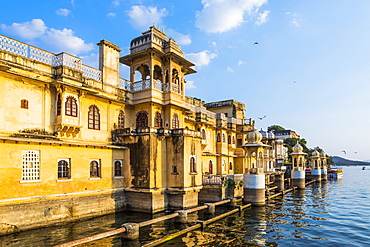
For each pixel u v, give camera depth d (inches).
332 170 3036.4
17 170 647.1
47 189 706.2
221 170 1576.0
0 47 676.1
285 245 629.3
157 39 1085.1
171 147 957.2
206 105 2031.3
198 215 870.4
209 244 614.5
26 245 554.9
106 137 939.3
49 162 718.5
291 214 956.6
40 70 759.7
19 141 647.1
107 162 893.2
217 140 1631.4
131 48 1108.5
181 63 1179.3
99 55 973.2
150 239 620.4
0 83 665.0
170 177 946.7
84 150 820.0
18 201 636.7
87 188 815.7
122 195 922.1
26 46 733.9
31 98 735.1
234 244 621.6
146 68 1195.3
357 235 715.4
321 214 971.9
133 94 1074.1
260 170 1088.8
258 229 750.5
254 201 1063.0
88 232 659.4
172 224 752.3
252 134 1134.4
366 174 3976.4
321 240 670.5
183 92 1259.8
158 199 899.4
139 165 909.8
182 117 1170.0
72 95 811.4
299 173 1804.9
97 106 919.7
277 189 1732.3
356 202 1252.5
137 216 834.2
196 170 983.6
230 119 1795.0
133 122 1064.8
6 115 674.2
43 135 747.4
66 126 781.3
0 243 561.9
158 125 1055.6
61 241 586.6
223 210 956.6
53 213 708.7
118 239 618.2
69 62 816.9
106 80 965.2
